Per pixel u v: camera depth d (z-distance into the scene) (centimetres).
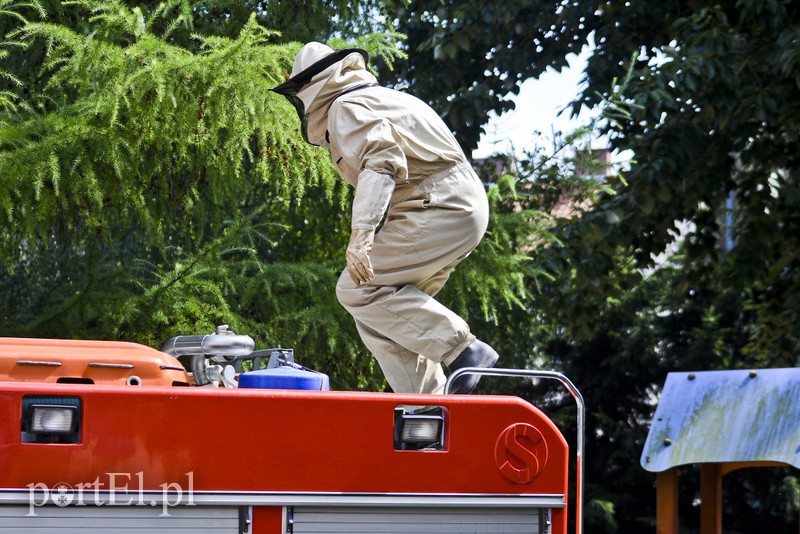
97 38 1688
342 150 1067
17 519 867
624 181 2480
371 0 2467
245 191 1911
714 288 3394
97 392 891
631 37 2888
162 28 2202
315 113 1119
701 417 1518
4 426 872
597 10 2970
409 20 2931
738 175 3009
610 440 3541
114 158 1659
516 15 2845
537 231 2227
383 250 1101
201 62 1655
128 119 1680
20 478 870
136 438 897
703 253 2978
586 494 3450
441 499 966
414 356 1131
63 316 1884
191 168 1783
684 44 2581
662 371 3588
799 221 2922
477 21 2761
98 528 884
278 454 929
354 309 1122
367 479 948
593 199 2589
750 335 3472
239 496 915
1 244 1806
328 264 2212
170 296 1906
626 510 3425
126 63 1662
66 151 1658
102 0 1736
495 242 2106
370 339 1137
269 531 924
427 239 1091
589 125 2291
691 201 2686
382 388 2170
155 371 1034
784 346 3067
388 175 1038
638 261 2811
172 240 2253
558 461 1000
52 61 1688
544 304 2828
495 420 988
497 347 2750
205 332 1917
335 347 2075
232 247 1966
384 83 2991
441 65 2891
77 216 1772
